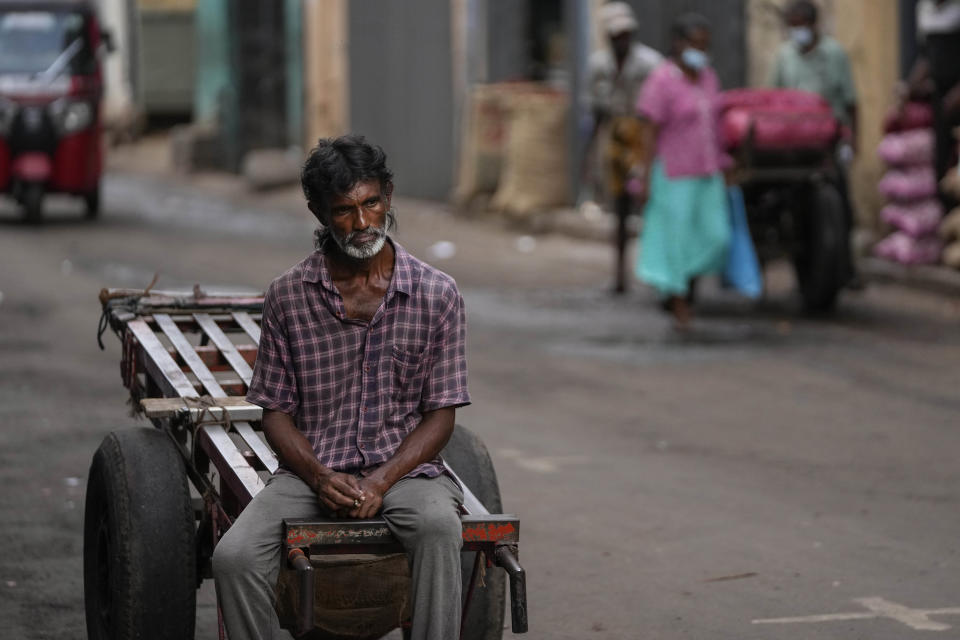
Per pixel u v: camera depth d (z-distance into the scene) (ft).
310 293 25.41
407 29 132.67
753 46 94.38
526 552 37.86
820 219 71.05
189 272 88.69
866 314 73.92
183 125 212.84
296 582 24.93
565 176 111.24
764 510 41.39
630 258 95.50
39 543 37.99
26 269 88.53
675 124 67.46
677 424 52.01
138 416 32.76
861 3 85.35
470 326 72.08
